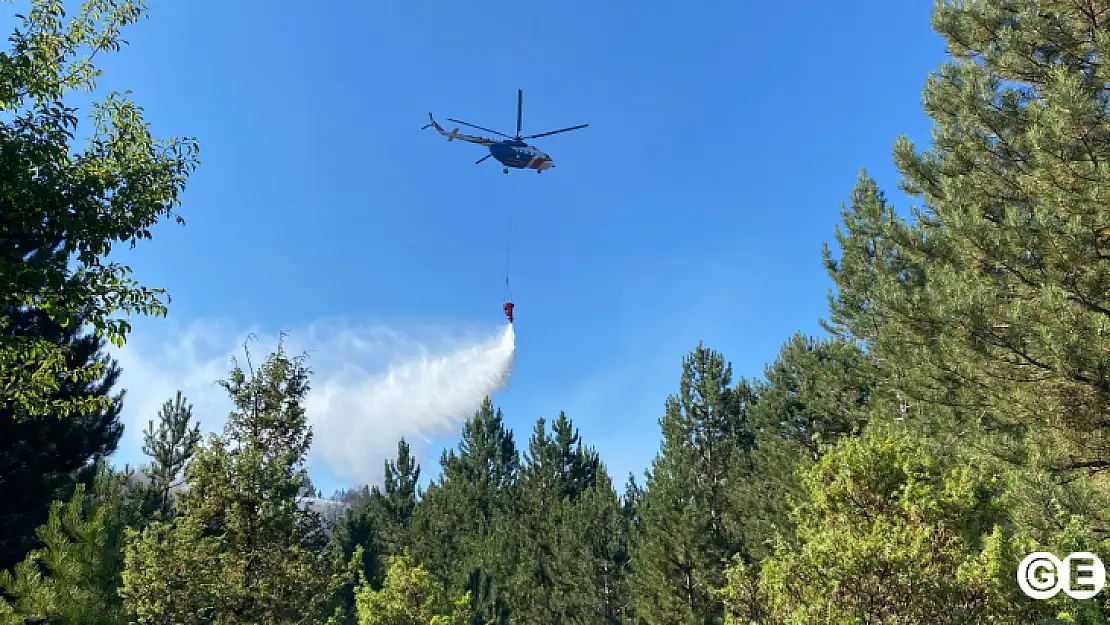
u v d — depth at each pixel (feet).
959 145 59.57
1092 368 35.76
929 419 50.55
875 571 34.53
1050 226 39.81
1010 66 55.47
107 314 32.07
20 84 32.14
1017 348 38.88
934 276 50.65
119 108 36.24
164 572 41.98
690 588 87.20
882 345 52.85
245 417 50.44
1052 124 43.52
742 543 99.60
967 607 33.32
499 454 200.54
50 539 39.29
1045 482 37.78
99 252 31.45
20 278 29.30
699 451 128.06
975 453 41.29
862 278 91.40
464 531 167.22
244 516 45.27
